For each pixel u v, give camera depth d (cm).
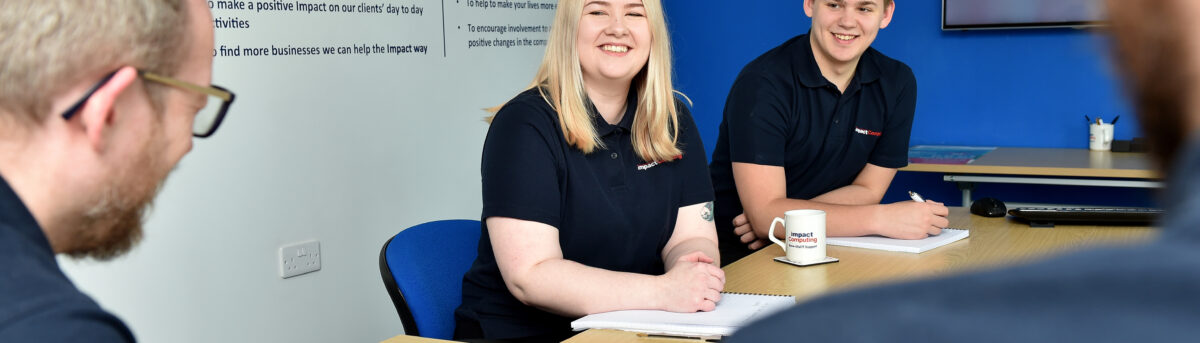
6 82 48
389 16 303
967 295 21
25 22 48
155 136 55
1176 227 21
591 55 165
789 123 227
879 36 405
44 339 41
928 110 403
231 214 264
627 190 172
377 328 313
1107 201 380
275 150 273
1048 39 377
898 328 21
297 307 286
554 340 167
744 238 227
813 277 171
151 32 52
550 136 163
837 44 221
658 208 177
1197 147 22
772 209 215
